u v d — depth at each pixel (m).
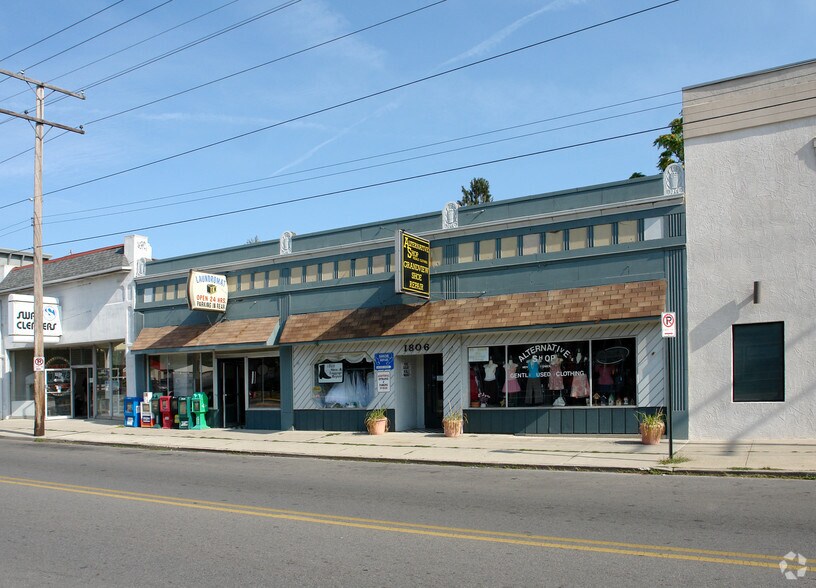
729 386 15.49
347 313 20.62
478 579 6.55
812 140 14.93
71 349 30.14
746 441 14.98
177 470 14.67
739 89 15.77
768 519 8.51
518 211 18.20
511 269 18.08
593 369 17.06
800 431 14.78
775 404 15.02
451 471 13.65
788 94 15.26
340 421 20.78
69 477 13.85
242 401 23.67
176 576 7.02
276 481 12.86
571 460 13.84
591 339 17.06
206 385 24.36
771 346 15.23
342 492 11.44
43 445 21.00
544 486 11.47
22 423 28.72
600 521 8.69
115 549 8.14
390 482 12.38
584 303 16.75
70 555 7.94
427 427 20.28
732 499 9.81
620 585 6.22
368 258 20.61
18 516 10.12
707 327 15.76
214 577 6.95
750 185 15.52
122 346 27.28
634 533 8.02
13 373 31.69
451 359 18.88
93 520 9.73
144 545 8.27
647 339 16.36
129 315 26.50
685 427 15.86
